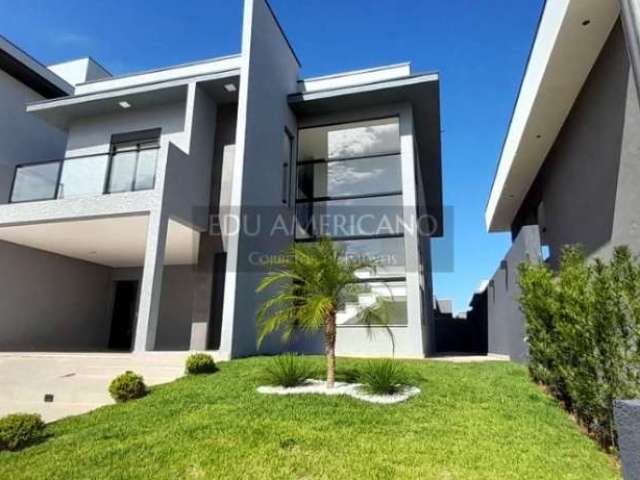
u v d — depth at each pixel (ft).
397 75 35.96
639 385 11.29
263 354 27.84
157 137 35.27
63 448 12.50
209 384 18.35
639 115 16.65
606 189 20.06
